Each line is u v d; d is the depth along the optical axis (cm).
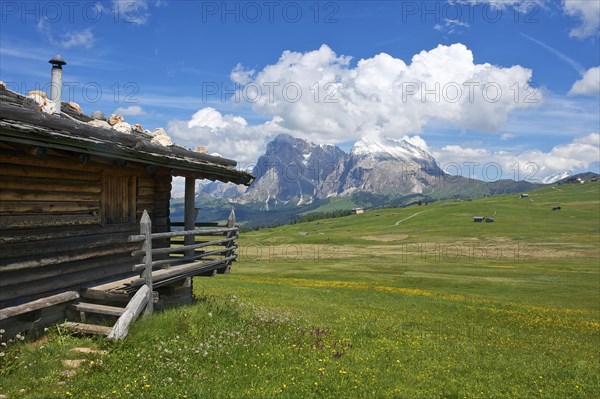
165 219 1612
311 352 1171
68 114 1341
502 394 1017
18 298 987
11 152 974
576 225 15962
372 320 2022
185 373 875
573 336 1936
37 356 872
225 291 3038
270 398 818
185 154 1406
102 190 1273
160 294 1588
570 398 1020
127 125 1503
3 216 958
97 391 766
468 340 1692
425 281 4988
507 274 5831
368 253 10919
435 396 957
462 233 15638
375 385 971
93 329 1032
